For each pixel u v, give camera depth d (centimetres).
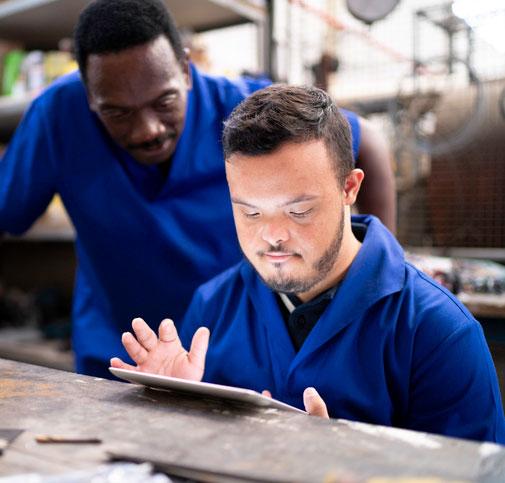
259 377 87
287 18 220
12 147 134
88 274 136
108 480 42
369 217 91
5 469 45
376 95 229
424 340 79
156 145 111
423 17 232
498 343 133
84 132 126
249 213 71
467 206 234
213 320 98
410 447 48
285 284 73
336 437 50
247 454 47
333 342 80
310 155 68
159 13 106
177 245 126
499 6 207
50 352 211
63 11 203
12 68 225
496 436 76
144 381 64
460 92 224
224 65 209
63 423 54
